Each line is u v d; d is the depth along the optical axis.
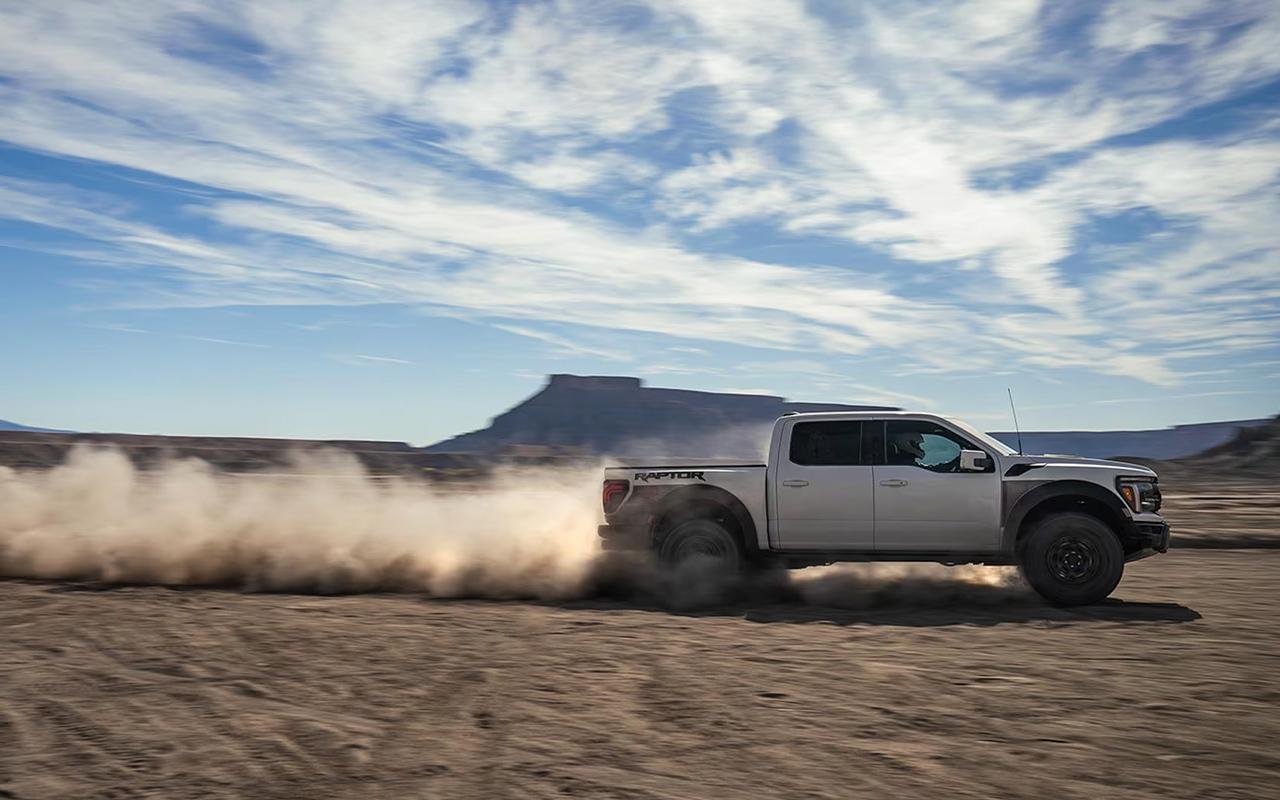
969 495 10.01
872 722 5.57
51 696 6.29
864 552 10.27
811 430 10.52
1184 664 7.05
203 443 168.00
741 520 10.48
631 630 8.59
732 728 5.48
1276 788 4.46
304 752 5.13
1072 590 9.89
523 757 5.02
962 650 7.61
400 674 6.88
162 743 5.30
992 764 4.82
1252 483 74.94
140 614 9.52
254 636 8.32
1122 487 9.89
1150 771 4.70
